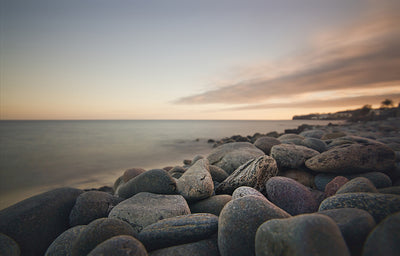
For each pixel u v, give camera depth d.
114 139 33.78
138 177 4.14
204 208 3.37
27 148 23.72
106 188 9.27
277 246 1.60
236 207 2.18
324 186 4.10
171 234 2.35
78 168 13.86
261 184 3.71
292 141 7.21
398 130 18.88
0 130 58.72
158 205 3.19
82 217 3.30
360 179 2.91
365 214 1.86
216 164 6.03
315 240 1.46
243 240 1.95
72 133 47.59
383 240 1.47
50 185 10.46
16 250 2.61
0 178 11.66
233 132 47.62
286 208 3.03
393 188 2.90
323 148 6.12
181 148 22.86
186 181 3.94
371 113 65.56
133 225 2.85
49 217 3.18
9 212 3.06
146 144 26.97
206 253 2.14
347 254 1.45
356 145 4.21
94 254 1.77
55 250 2.54
